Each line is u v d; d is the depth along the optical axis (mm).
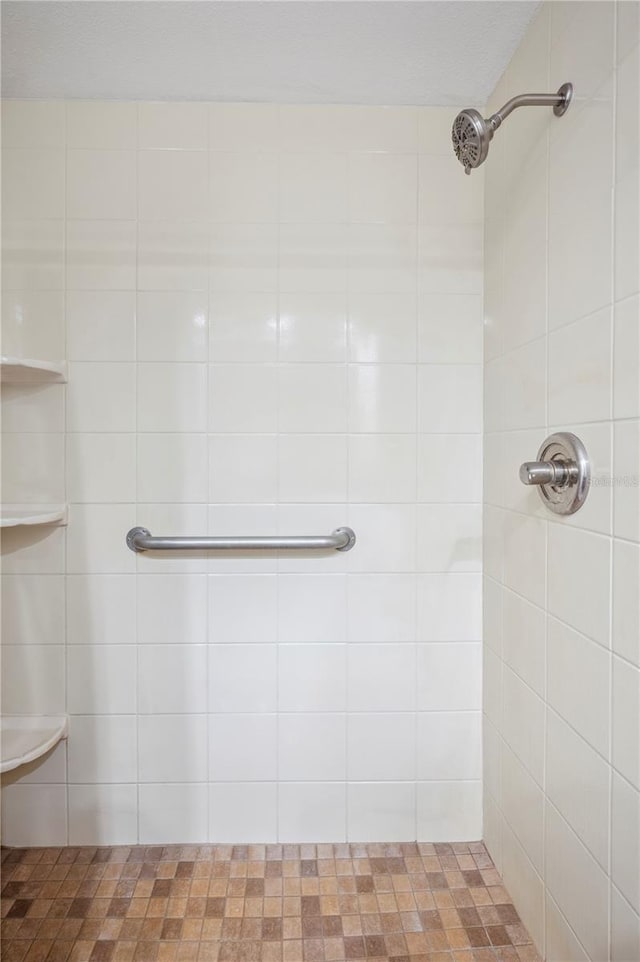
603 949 926
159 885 1353
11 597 1462
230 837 1481
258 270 1460
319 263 1466
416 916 1268
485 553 1473
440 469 1485
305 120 1457
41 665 1468
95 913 1271
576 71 1007
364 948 1188
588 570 973
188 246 1452
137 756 1478
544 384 1135
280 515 1477
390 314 1473
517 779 1279
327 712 1493
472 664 1495
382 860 1440
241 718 1483
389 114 1465
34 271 1435
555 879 1096
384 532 1484
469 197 1472
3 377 1413
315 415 1474
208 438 1466
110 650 1473
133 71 1344
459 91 1421
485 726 1479
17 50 1276
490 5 1159
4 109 1423
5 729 1431
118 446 1458
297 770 1491
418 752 1495
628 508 859
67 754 1472
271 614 1481
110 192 1440
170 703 1478
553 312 1097
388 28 1222
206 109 1447
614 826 897
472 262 1477
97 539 1465
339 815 1491
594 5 946
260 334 1465
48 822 1473
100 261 1442
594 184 950
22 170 1431
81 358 1446
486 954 1174
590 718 968
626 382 861
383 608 1490
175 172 1446
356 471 1479
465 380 1478
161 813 1478
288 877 1381
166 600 1475
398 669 1494
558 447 1049
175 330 1455
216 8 1167
